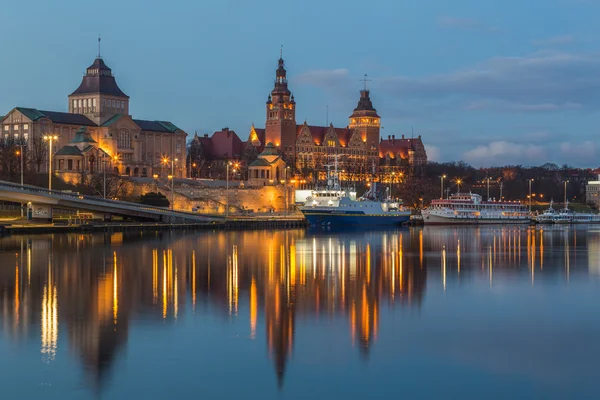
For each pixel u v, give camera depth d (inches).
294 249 6988.2
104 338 3139.8
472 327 3410.4
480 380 2723.9
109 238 7760.8
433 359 2933.1
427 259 6151.6
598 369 2837.1
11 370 2746.1
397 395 2583.7
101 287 4365.2
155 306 3782.0
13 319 3462.1
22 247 6560.0
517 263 5856.3
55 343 3061.0
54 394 2541.8
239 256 6220.5
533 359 2945.4
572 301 4035.4
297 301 3969.0
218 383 2655.0
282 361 2881.4
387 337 3216.0
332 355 2957.7
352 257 6259.8
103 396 2534.5
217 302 3909.9
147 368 2783.0
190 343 3080.7
